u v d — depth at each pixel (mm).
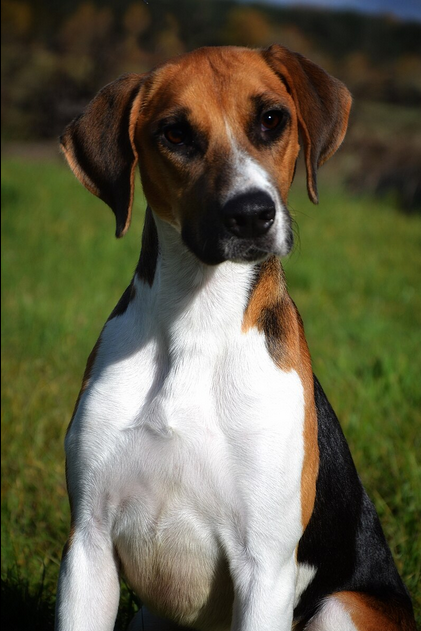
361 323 7980
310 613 3396
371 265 10859
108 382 3062
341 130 3277
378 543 3605
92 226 12188
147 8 26891
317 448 3174
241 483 2955
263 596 2955
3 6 26547
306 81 3191
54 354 6746
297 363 3125
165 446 2969
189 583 3146
